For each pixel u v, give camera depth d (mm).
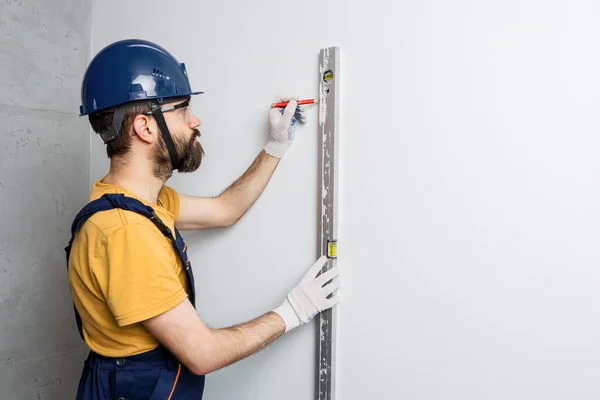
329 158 1346
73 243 1148
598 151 1009
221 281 1583
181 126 1243
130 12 1808
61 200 1831
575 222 1033
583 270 1025
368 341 1307
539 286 1074
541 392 1074
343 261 1349
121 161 1197
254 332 1163
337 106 1337
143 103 1173
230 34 1560
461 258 1169
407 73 1242
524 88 1090
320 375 1359
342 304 1350
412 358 1238
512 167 1104
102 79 1171
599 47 1008
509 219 1108
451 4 1179
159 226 1156
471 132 1155
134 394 1118
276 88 1466
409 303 1241
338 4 1351
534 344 1081
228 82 1563
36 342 1750
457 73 1173
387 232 1275
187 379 1181
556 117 1054
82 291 1144
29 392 1728
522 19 1091
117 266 1040
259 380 1505
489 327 1134
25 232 1712
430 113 1210
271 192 1479
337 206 1346
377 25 1287
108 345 1142
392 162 1267
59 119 1822
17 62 1682
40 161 1758
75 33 1877
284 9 1449
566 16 1041
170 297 1037
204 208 1428
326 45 1372
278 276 1469
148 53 1201
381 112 1282
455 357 1179
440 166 1196
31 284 1731
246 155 1530
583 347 1027
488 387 1136
